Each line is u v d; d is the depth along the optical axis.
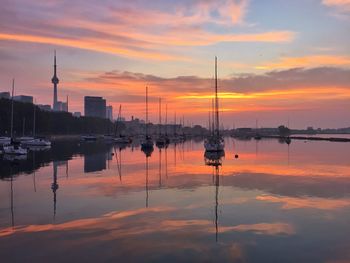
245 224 23.66
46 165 60.28
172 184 39.94
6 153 81.88
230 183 40.72
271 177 45.84
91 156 80.75
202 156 83.00
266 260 17.61
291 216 25.62
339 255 18.23
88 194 33.91
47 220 24.67
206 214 26.23
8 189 36.72
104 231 22.14
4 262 17.44
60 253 18.52
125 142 157.00
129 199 31.55
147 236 21.16
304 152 96.62
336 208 28.03
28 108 175.00
